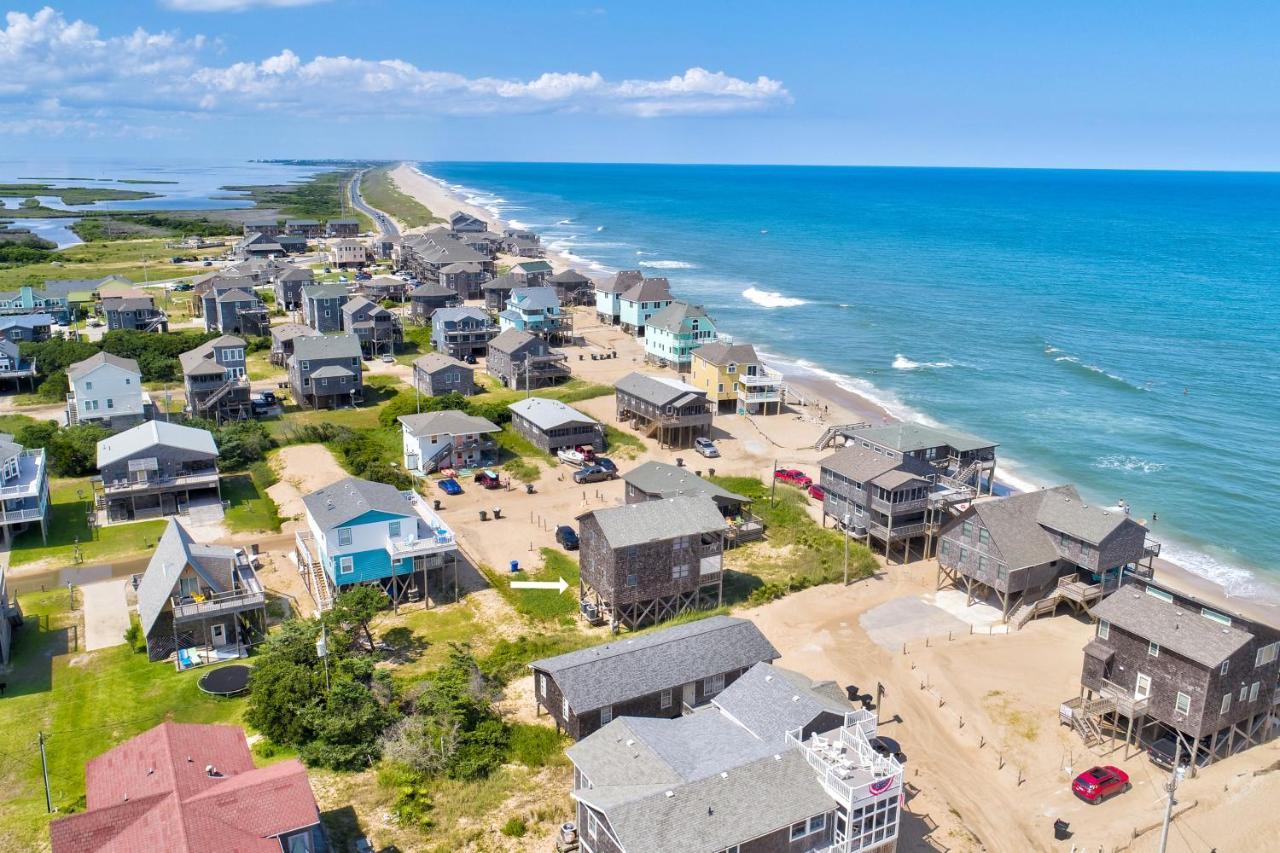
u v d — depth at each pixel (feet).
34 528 248.11
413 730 157.38
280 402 371.56
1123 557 209.05
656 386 333.42
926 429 288.51
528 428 324.80
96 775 126.00
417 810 140.46
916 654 195.00
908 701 178.60
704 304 593.42
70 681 177.88
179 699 171.83
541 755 155.43
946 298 615.98
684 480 251.19
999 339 495.00
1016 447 327.67
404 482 285.02
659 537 199.52
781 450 322.34
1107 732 170.60
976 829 144.87
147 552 235.61
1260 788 154.20
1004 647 198.18
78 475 286.87
